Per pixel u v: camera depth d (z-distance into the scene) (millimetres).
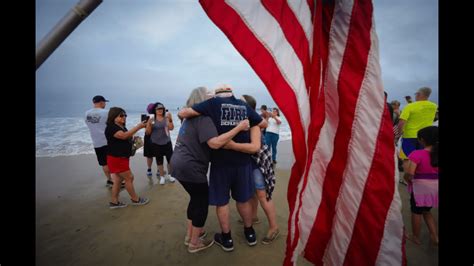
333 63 1371
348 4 1288
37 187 4789
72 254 2598
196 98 2377
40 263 2447
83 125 17578
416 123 3994
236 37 1193
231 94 2342
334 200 1428
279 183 4840
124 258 2529
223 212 2502
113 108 3600
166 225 3225
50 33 1027
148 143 5184
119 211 3664
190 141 2232
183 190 4539
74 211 3676
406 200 3830
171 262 2455
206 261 2459
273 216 2736
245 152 2330
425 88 3920
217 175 2404
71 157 7609
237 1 1199
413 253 2439
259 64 1229
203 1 1168
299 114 1338
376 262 1340
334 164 1416
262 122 2500
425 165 2443
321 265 1505
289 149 8703
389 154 1302
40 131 14219
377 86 1287
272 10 1253
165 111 4828
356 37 1294
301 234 1517
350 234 1390
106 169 4758
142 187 4730
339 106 1372
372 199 1325
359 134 1327
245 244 2729
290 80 1296
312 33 1364
